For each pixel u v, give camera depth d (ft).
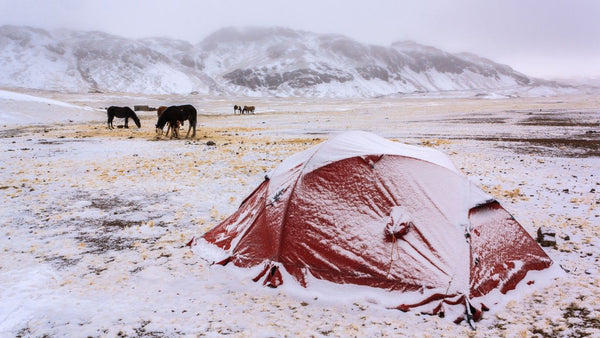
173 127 75.87
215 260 18.85
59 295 15.61
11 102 127.44
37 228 23.97
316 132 89.30
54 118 127.95
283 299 15.70
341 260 16.65
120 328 13.26
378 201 17.53
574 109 145.28
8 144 63.36
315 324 13.69
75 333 12.98
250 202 21.83
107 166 44.86
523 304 14.94
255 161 48.19
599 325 12.99
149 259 19.33
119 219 25.93
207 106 292.40
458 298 14.73
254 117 159.43
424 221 16.79
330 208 17.88
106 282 16.74
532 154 50.78
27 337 12.83
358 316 14.38
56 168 43.42
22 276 17.29
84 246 20.99
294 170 20.16
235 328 13.30
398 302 15.07
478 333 13.10
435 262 15.80
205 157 51.19
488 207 18.24
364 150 19.02
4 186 34.58
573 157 47.75
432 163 18.72
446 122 108.47
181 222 25.29
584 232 22.04
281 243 17.65
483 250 16.44
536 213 25.98
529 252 17.57
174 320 13.75
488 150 54.80
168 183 36.70
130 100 363.15
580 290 15.55
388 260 16.21
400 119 124.98
